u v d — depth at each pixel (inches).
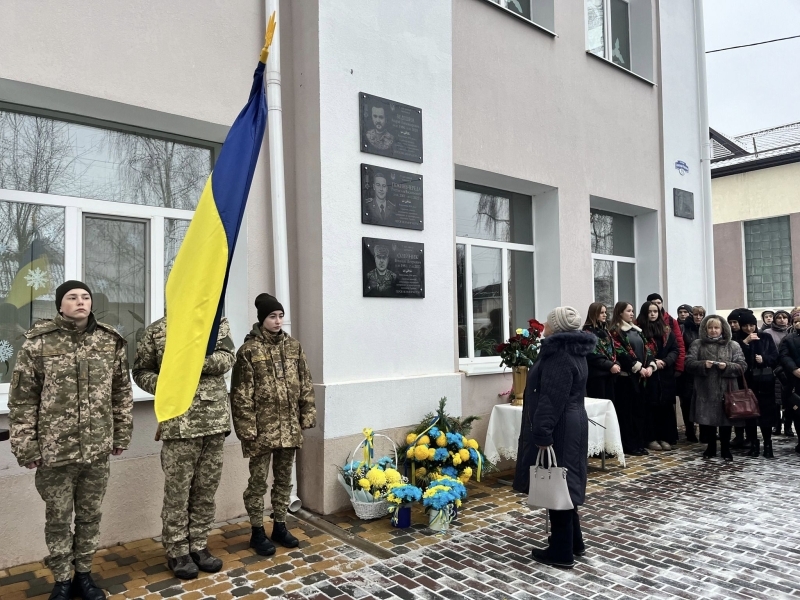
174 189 180.9
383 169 197.6
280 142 183.6
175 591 128.0
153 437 163.0
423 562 143.3
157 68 164.1
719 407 248.1
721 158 575.8
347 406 183.3
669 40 341.4
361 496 173.8
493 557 146.3
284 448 149.3
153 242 175.5
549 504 133.0
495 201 269.9
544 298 278.7
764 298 542.9
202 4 173.5
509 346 222.4
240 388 146.9
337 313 184.7
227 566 141.3
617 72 309.6
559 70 278.1
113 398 129.7
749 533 162.1
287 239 190.9
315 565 141.6
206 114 172.7
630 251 336.5
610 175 301.6
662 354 271.9
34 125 158.2
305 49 189.3
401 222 201.5
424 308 208.7
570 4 285.7
